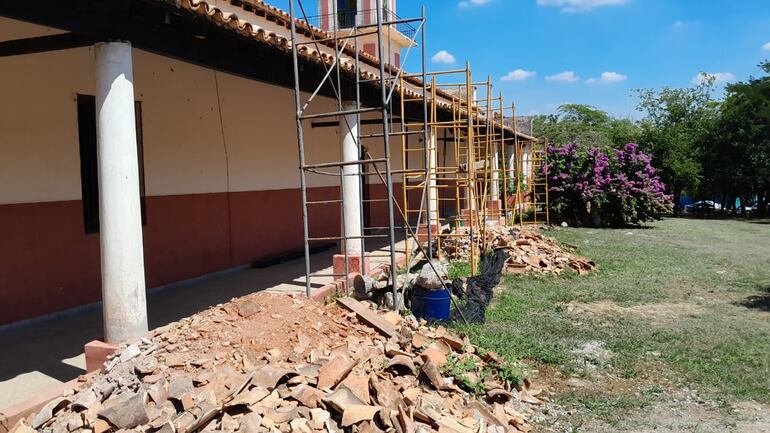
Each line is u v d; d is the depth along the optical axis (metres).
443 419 3.90
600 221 20.86
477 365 5.14
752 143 28.42
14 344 5.45
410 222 17.30
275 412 3.61
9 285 5.91
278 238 10.51
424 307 7.05
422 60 7.29
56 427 3.58
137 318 4.58
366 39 25.64
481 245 11.61
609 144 30.59
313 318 5.24
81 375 4.45
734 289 9.48
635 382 5.37
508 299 8.58
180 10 4.48
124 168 4.46
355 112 6.05
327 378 4.04
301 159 6.35
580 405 4.87
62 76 6.47
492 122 14.18
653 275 10.71
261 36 5.64
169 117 8.05
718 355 6.06
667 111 32.22
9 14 3.65
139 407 3.53
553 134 34.69
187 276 8.34
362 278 7.14
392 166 16.28
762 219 28.11
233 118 9.34
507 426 4.28
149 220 7.72
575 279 10.33
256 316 5.00
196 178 8.56
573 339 6.65
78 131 6.71
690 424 4.48
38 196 6.21
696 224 23.22
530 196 21.62
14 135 5.95
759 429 4.38
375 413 3.69
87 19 4.16
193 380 3.90
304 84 7.31
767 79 27.55
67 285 6.53
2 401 4.17
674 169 28.73
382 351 4.94
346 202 8.00
